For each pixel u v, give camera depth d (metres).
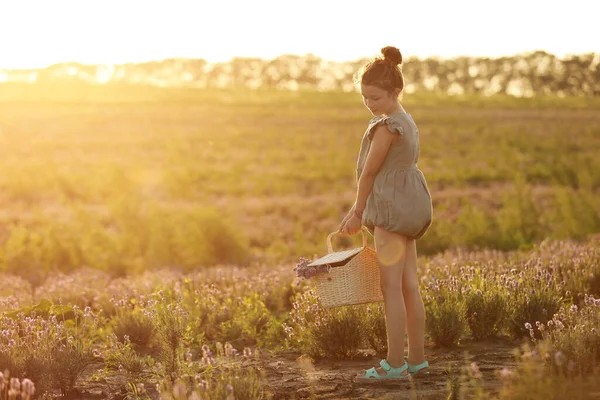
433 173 34.72
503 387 3.90
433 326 5.35
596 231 15.74
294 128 65.69
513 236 15.34
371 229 4.58
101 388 4.63
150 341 6.14
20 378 4.41
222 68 124.38
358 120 70.88
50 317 5.51
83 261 14.84
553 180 29.39
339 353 5.24
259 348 5.92
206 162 44.75
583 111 75.75
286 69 121.62
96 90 99.44
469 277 6.53
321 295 4.59
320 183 33.41
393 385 4.35
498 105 81.06
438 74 113.56
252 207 26.16
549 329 4.75
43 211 25.08
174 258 14.94
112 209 17.58
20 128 62.25
